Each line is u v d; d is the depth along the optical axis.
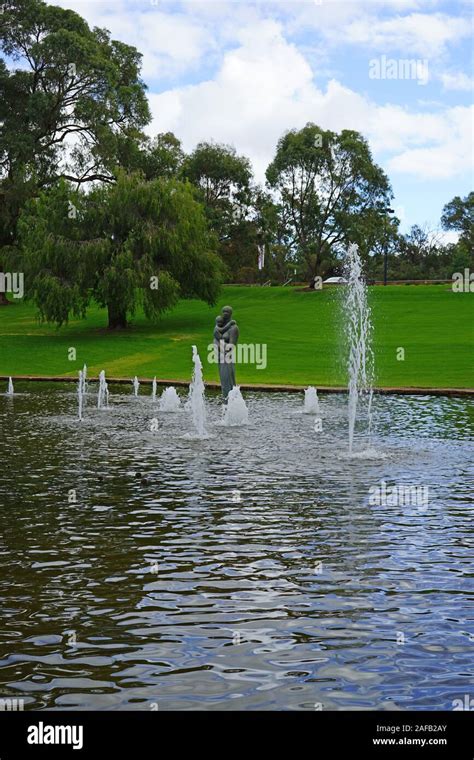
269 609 6.71
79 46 58.22
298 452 15.01
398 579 7.49
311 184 72.69
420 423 19.41
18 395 28.00
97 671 5.59
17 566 7.89
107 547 8.55
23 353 41.75
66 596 7.03
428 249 125.44
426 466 13.44
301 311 59.12
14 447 15.77
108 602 6.88
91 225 48.28
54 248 46.56
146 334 48.25
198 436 17.33
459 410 22.23
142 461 14.04
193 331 49.31
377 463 13.74
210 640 6.08
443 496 11.08
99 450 15.36
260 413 21.97
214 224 90.75
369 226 74.44
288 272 107.25
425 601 6.91
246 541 8.77
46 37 58.16
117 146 60.16
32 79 62.06
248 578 7.52
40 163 62.47
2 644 6.01
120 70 66.44
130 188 48.25
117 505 10.53
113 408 23.69
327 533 9.12
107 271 46.75
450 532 9.17
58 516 9.93
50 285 46.03
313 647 5.96
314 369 35.03
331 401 25.28
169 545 8.62
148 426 19.25
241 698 5.25
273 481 12.16
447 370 33.09
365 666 5.66
